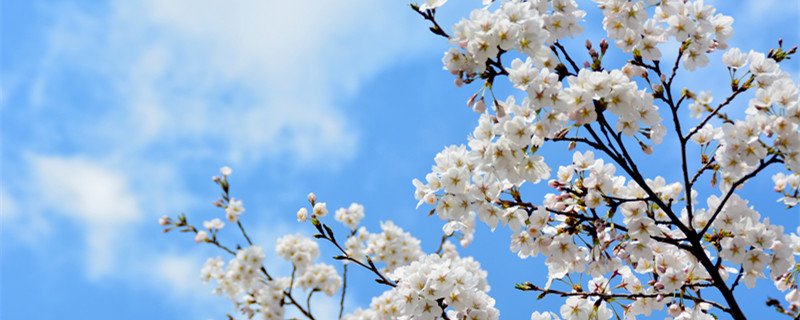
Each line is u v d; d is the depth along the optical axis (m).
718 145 3.87
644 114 3.64
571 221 3.90
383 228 6.54
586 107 3.40
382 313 4.79
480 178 3.66
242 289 6.54
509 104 3.63
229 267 6.60
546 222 3.77
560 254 3.91
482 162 3.51
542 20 3.27
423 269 3.82
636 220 3.73
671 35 3.73
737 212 3.81
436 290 3.70
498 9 3.32
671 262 4.05
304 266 6.66
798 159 3.39
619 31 3.82
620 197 3.89
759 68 3.60
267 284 6.51
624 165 3.65
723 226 3.85
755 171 3.56
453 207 3.69
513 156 3.48
